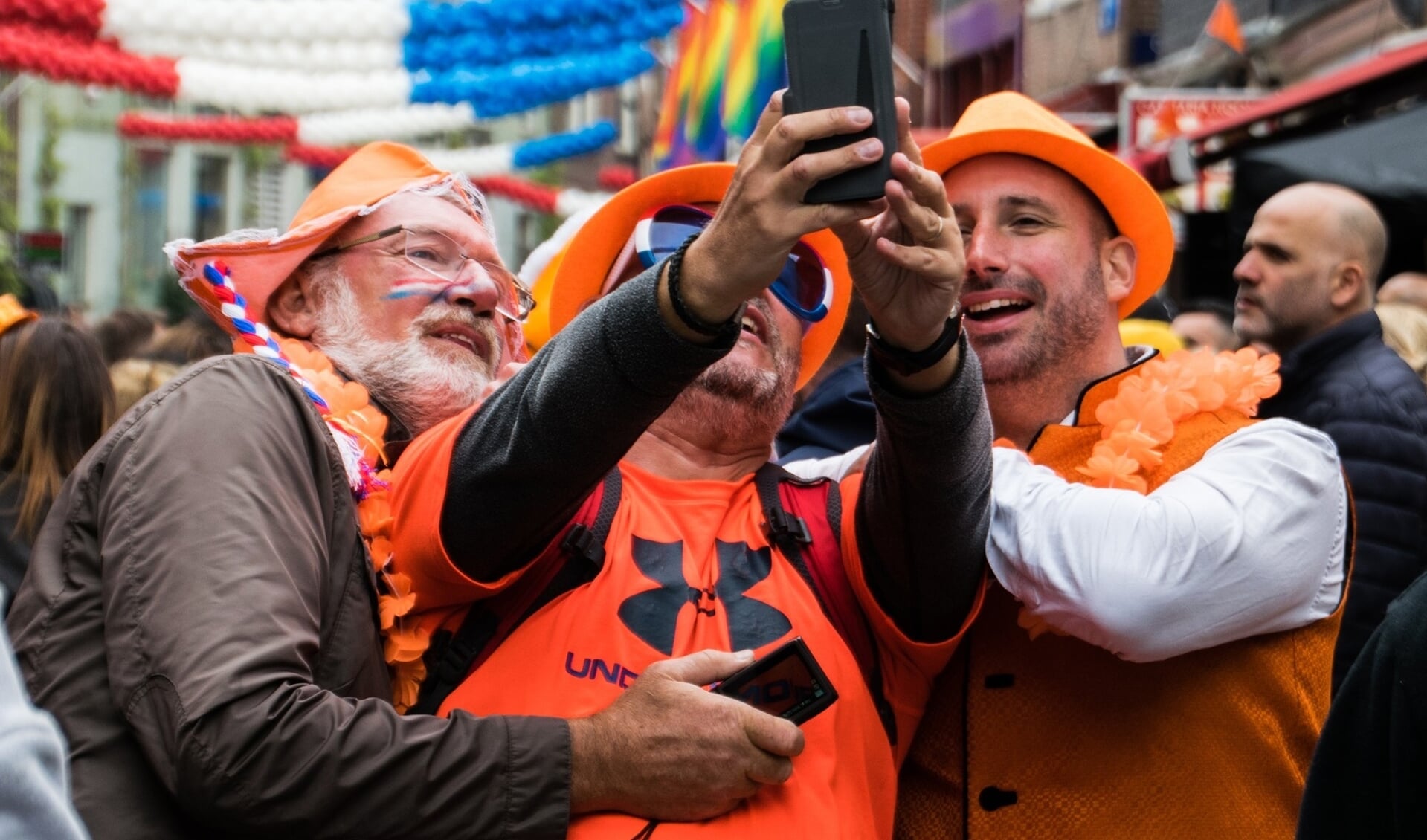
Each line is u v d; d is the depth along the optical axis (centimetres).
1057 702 218
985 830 216
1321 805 166
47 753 112
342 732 167
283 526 175
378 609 190
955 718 222
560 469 183
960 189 242
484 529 190
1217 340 523
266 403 184
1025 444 244
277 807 163
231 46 458
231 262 225
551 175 1889
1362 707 162
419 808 168
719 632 200
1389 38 985
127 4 438
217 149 2356
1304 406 343
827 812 189
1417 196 543
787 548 211
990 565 214
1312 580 215
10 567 279
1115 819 213
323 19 455
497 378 239
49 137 2161
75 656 173
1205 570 205
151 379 406
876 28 170
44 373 288
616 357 176
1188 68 1242
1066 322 238
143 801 168
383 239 229
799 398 372
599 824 179
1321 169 562
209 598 167
